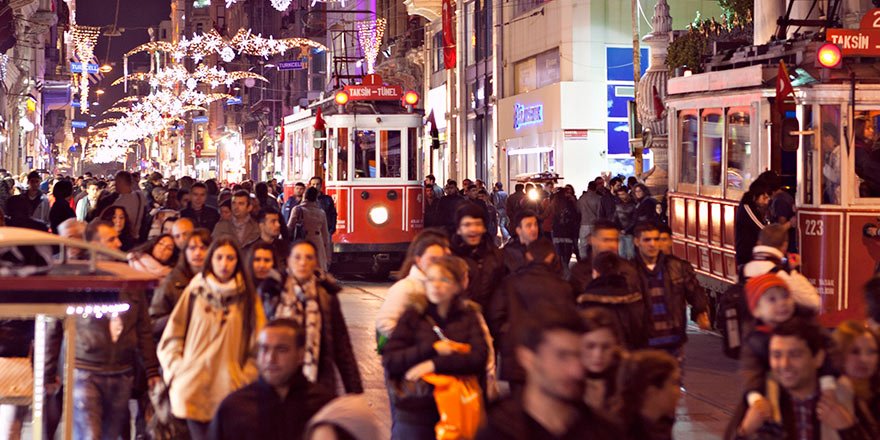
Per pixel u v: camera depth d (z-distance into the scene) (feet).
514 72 189.88
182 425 31.76
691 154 70.44
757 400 24.95
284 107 357.41
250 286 30.73
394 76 242.17
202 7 544.21
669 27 120.16
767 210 57.16
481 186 114.42
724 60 69.56
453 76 207.00
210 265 30.48
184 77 346.74
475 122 207.31
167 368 30.55
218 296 30.27
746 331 28.89
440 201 101.76
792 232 58.49
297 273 30.09
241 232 55.21
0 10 153.89
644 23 167.02
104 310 27.14
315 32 322.96
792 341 24.22
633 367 21.56
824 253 56.75
